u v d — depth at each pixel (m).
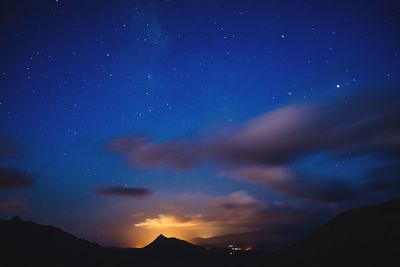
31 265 67.25
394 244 68.25
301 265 75.94
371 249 70.19
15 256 69.50
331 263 70.81
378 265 60.38
